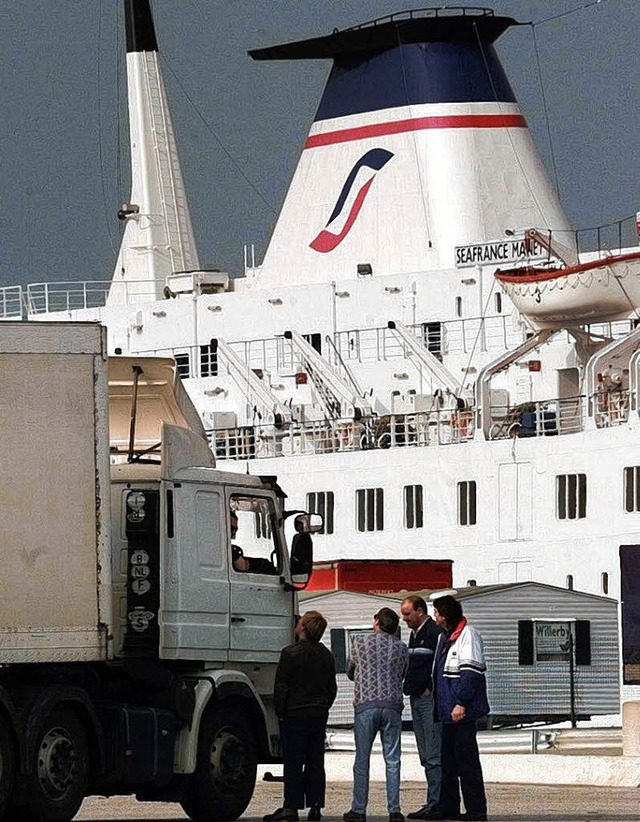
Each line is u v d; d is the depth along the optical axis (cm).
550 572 9912
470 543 10231
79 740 4578
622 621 6906
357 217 12000
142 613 4803
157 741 4728
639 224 11144
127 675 4819
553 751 7156
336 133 12188
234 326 12156
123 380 5275
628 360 10088
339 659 8956
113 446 5316
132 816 5206
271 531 5159
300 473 10956
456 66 11894
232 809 4922
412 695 4866
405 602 4878
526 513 10038
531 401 10869
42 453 4525
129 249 13725
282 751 4809
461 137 11838
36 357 4538
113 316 12700
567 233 11712
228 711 4944
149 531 4841
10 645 4462
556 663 8744
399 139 11919
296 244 12294
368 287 11581
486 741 7281
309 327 11825
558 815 4922
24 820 4641
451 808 4741
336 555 10775
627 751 6281
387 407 11362
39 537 4509
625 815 4919
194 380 12138
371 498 10650
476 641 4662
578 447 9806
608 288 10125
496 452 10156
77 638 4519
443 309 11325
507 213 11775
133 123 13788
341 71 12200
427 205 11775
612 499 9644
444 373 10919
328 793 6147
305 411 11469
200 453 4994
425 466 10419
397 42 11931
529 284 10362
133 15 13750
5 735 4375
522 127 12050
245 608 5034
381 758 6869
